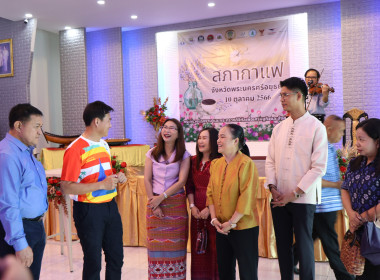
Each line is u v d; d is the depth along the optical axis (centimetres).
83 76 794
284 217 249
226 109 766
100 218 237
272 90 735
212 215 236
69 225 352
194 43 781
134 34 832
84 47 791
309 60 709
